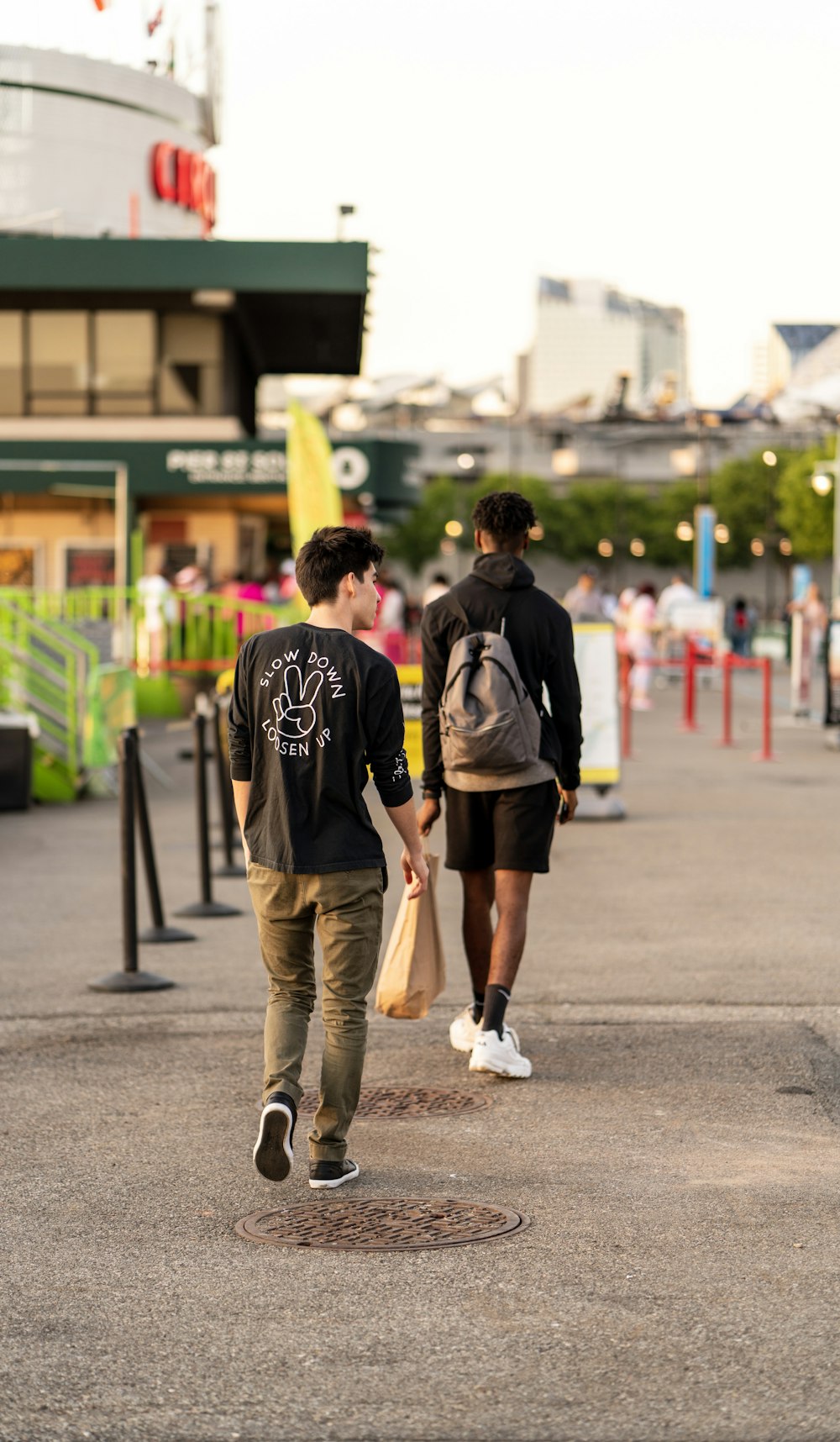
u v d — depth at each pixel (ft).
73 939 41.68
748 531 448.24
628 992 34.42
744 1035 30.81
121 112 183.11
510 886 28.07
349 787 22.33
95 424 155.94
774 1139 24.56
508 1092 27.35
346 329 173.78
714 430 479.82
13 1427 15.40
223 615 117.80
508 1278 19.07
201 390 156.15
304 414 81.82
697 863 51.98
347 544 22.80
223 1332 17.63
